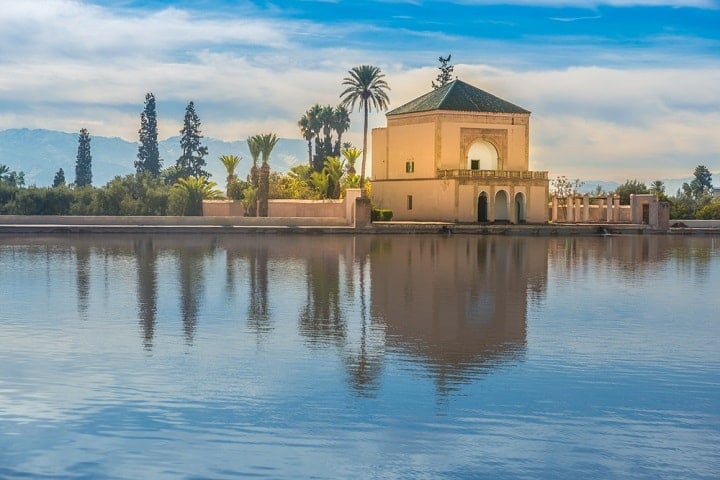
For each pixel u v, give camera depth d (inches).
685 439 502.6
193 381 610.2
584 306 983.0
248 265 1434.5
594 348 735.1
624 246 2166.6
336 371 641.0
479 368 656.4
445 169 3139.8
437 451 481.7
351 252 1771.7
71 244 1935.3
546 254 1817.2
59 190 3518.7
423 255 1717.5
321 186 3521.2
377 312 915.4
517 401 569.3
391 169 3344.0
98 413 538.9
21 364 657.0
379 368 652.7
